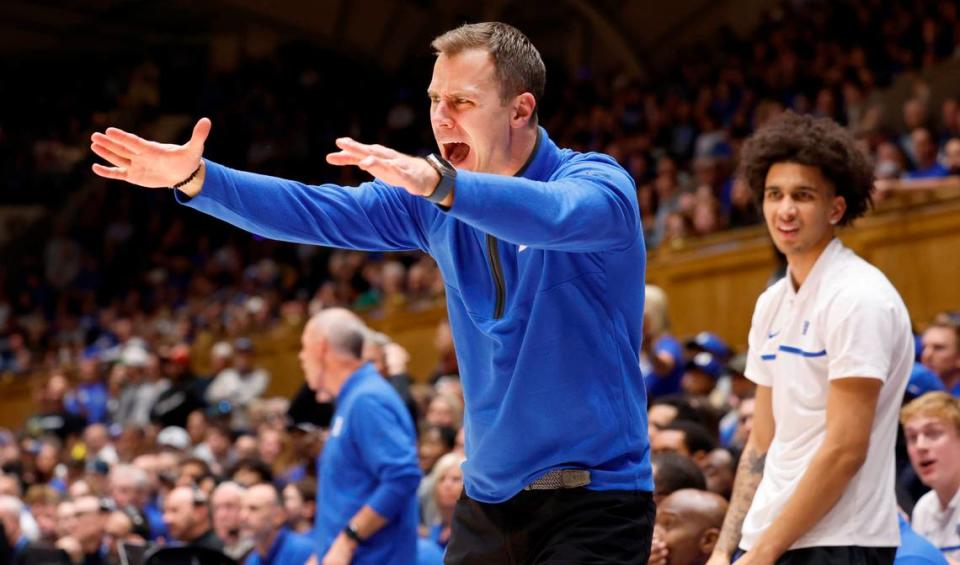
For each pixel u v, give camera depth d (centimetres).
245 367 2433
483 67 448
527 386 455
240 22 4656
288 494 1288
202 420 2130
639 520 463
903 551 610
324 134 4169
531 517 463
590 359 457
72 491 1540
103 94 4716
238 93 4400
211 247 3803
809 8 3172
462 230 472
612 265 458
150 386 2562
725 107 2884
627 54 3988
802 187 574
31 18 4628
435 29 4384
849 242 1775
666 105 3053
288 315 2808
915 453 753
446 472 1102
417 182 372
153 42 4750
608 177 429
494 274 466
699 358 1295
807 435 556
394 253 2853
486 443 467
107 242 4034
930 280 1683
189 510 1248
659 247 2041
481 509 478
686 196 2095
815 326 556
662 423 996
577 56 4128
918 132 1847
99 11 4612
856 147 580
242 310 3000
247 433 1888
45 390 2769
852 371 532
